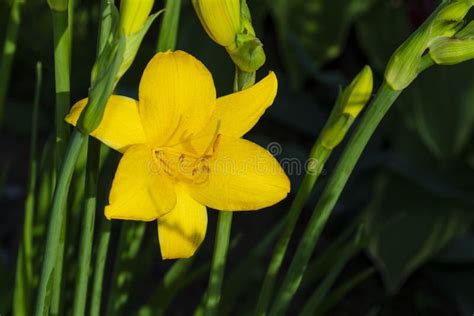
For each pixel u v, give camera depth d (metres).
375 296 1.26
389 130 1.34
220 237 0.70
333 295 0.84
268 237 0.82
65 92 0.68
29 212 0.76
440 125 1.21
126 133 0.65
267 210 1.36
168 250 0.66
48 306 0.72
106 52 0.63
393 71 0.67
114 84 0.65
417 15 1.25
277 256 0.72
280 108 1.40
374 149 1.32
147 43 1.43
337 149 1.29
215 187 0.67
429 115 1.22
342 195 1.31
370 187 1.30
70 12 0.68
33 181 0.76
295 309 1.21
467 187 1.24
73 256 0.85
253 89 0.66
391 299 1.26
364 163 1.28
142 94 0.65
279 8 1.33
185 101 0.66
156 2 1.45
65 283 0.80
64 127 0.69
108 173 0.91
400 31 1.34
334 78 1.34
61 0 0.66
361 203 1.31
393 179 1.23
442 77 1.22
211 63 1.24
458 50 0.66
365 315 1.23
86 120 0.63
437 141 1.21
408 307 1.25
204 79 0.66
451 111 1.21
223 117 0.67
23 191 1.35
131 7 0.63
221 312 0.82
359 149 0.69
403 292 1.27
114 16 0.64
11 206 1.33
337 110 0.69
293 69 1.35
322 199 0.70
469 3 0.65
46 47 1.40
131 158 0.64
